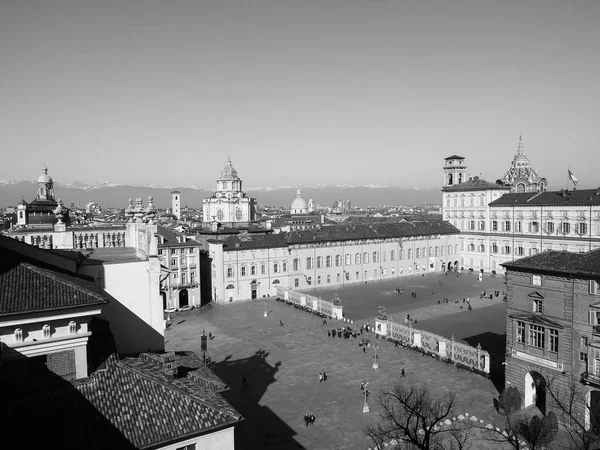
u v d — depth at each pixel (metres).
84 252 51.06
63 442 26.28
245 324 106.81
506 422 56.25
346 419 59.19
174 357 39.66
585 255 57.03
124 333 44.03
